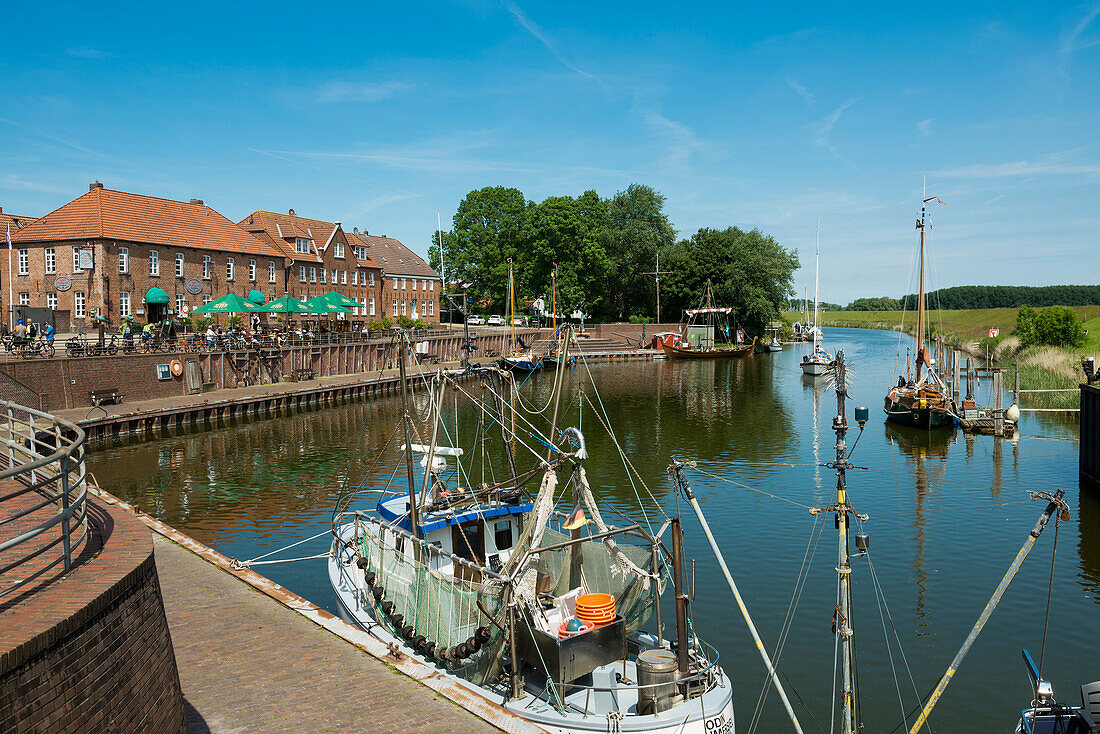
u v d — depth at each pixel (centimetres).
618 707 1132
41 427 1323
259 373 5362
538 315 9419
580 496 1358
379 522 1543
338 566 1705
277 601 1337
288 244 7350
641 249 10406
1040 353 6122
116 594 707
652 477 2989
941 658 1515
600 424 4281
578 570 1346
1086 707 1032
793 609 1738
